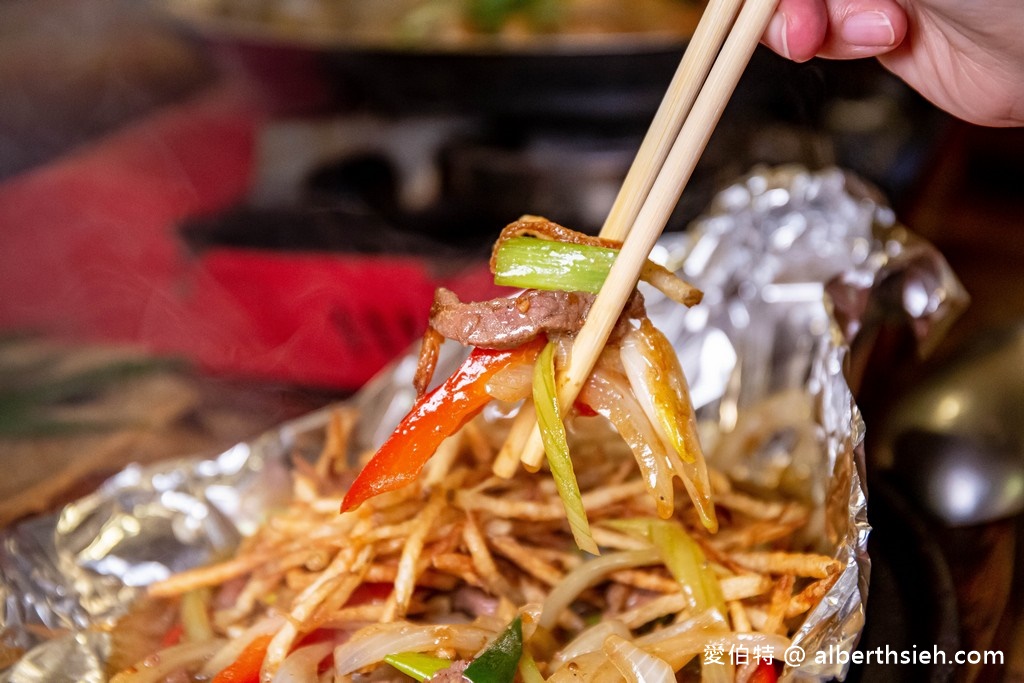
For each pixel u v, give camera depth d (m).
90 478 0.60
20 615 0.50
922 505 0.51
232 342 0.70
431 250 0.71
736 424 0.59
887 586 0.48
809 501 0.55
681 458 0.43
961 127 0.85
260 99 1.09
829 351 0.53
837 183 0.58
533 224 0.43
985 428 0.51
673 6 0.88
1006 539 0.50
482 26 0.85
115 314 0.77
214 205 0.90
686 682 0.47
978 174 1.06
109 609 0.52
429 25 0.85
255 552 0.52
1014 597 0.48
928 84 0.54
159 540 0.54
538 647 0.47
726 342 0.60
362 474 0.44
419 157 0.81
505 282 0.43
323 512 0.52
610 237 0.44
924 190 0.76
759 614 0.47
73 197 1.00
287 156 0.84
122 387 0.67
